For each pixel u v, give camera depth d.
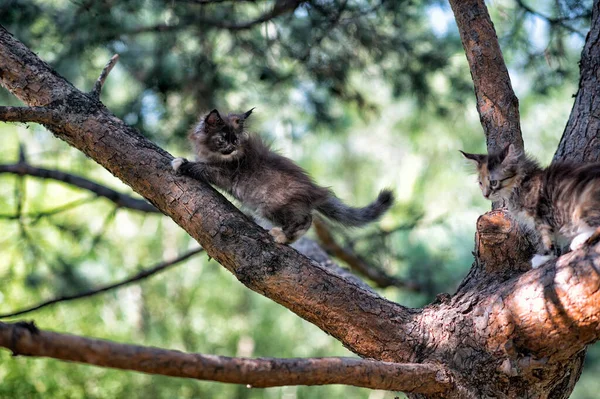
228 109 11.83
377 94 16.88
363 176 25.25
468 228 18.84
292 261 6.39
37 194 17.53
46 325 15.48
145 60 11.63
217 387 20.59
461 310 6.39
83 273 16.02
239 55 11.49
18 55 6.98
